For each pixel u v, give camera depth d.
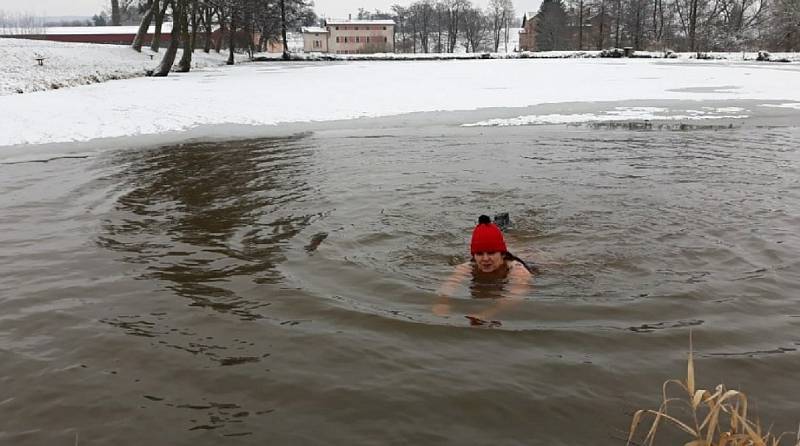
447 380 3.49
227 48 84.06
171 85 27.11
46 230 6.77
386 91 24.86
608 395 3.32
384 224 6.64
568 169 9.66
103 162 11.36
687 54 61.31
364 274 5.16
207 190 8.67
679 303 4.44
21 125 15.44
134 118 17.20
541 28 100.94
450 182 8.74
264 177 9.55
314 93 23.94
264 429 3.08
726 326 4.08
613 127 15.64
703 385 3.39
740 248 5.63
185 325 4.29
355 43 126.31
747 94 23.66
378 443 2.95
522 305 4.47
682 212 6.88
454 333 4.07
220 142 13.97
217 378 3.58
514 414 3.17
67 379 3.60
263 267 5.42
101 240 6.36
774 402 3.22
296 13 75.12
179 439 3.02
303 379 3.54
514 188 8.23
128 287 5.02
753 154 11.07
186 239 6.32
